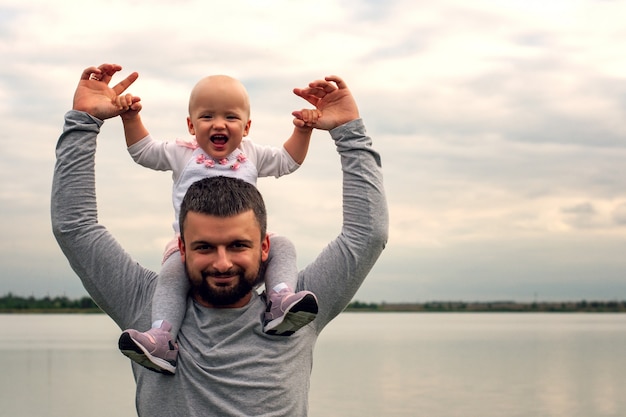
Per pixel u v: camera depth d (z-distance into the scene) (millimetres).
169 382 1625
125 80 1810
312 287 1750
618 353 19000
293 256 1830
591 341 26828
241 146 2277
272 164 2279
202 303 1700
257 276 1664
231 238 1594
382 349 20172
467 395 9477
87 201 1735
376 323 64938
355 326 52594
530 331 40500
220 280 1613
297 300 1604
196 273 1622
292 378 1667
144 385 1654
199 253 1612
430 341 26109
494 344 23781
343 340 26766
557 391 10195
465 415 7789
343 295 1748
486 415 7859
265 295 1765
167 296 1702
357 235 1743
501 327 50281
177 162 2230
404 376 11852
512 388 10406
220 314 1659
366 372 12516
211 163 2191
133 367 1726
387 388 10078
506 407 8531
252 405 1610
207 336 1646
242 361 1630
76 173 1728
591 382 11453
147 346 1580
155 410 1626
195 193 1627
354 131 1783
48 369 13219
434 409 8180
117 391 9805
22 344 23672
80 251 1721
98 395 9375
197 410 1605
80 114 1743
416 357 16641
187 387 1615
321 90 1810
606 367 14359
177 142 2252
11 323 61875
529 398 9375
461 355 17547
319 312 1744
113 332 38250
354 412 7852
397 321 74438
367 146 1784
